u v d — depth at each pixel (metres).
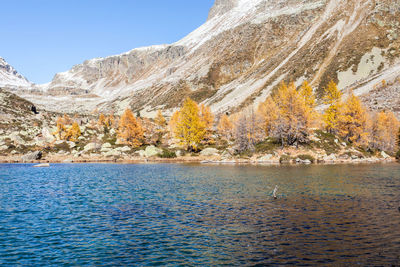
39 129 118.44
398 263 12.75
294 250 14.38
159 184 36.59
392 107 122.50
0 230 18.12
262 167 57.12
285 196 27.73
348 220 19.27
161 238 16.50
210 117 100.06
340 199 26.02
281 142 76.88
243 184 35.56
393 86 141.12
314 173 45.59
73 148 98.25
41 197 28.56
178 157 84.62
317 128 82.94
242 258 13.56
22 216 21.41
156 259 13.66
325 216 20.36
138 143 96.19
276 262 13.04
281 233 16.92
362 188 31.66
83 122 140.62
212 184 35.97
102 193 30.53
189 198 27.45
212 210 22.69
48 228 18.55
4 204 25.42
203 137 89.25
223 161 73.94
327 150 73.50
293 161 67.50
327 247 14.66
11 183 38.50
